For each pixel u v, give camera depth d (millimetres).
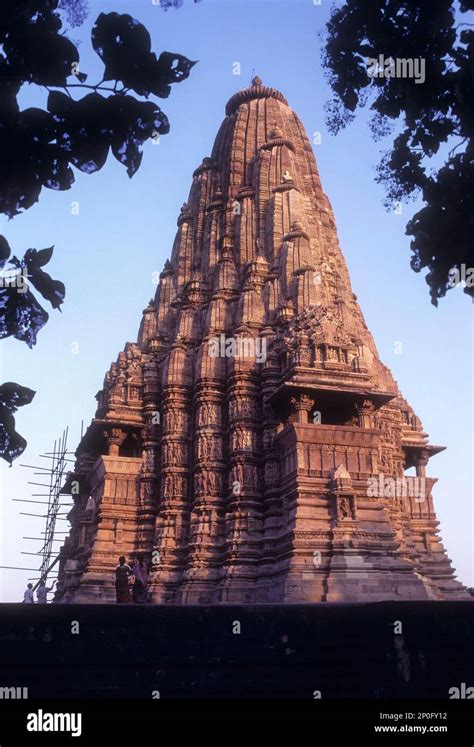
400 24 7051
